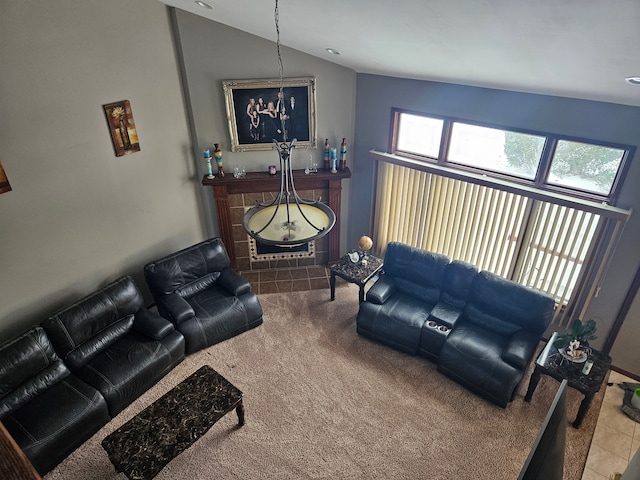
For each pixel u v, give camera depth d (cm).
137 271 531
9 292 410
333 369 468
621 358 467
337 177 573
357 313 543
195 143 553
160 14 475
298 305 566
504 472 370
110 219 482
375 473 369
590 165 422
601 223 422
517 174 471
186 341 474
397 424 410
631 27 184
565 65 280
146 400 431
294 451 387
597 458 383
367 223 632
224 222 592
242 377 458
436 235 554
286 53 518
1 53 360
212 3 396
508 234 490
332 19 318
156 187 525
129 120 470
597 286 449
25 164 395
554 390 446
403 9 250
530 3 191
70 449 378
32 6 370
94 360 429
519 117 442
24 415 371
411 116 527
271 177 561
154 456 332
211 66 512
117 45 442
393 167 556
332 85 545
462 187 504
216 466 375
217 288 535
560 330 497
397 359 481
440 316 473
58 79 402
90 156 445
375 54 407
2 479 70
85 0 405
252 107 536
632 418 420
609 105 385
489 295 463
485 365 423
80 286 470
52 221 427
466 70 381
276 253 633
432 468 373
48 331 407
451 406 427
